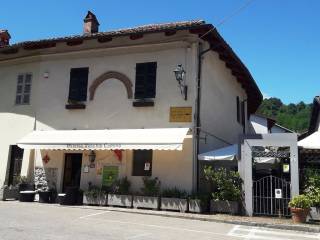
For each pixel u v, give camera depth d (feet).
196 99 54.08
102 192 53.42
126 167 55.31
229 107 72.28
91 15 71.46
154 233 33.63
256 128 112.57
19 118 64.13
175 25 53.72
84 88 60.34
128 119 56.59
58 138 57.06
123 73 58.13
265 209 48.21
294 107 212.84
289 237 35.68
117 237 30.50
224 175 49.62
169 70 55.57
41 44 61.05
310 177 47.88
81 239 28.66
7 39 77.61
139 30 54.60
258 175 54.70
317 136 57.93
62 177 59.31
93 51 60.64
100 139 54.03
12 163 63.98
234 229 38.78
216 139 62.80
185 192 50.93
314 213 44.88
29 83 64.64
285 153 48.52
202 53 55.67
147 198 51.08
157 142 50.14
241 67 68.08
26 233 29.89
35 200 58.44
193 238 32.12
